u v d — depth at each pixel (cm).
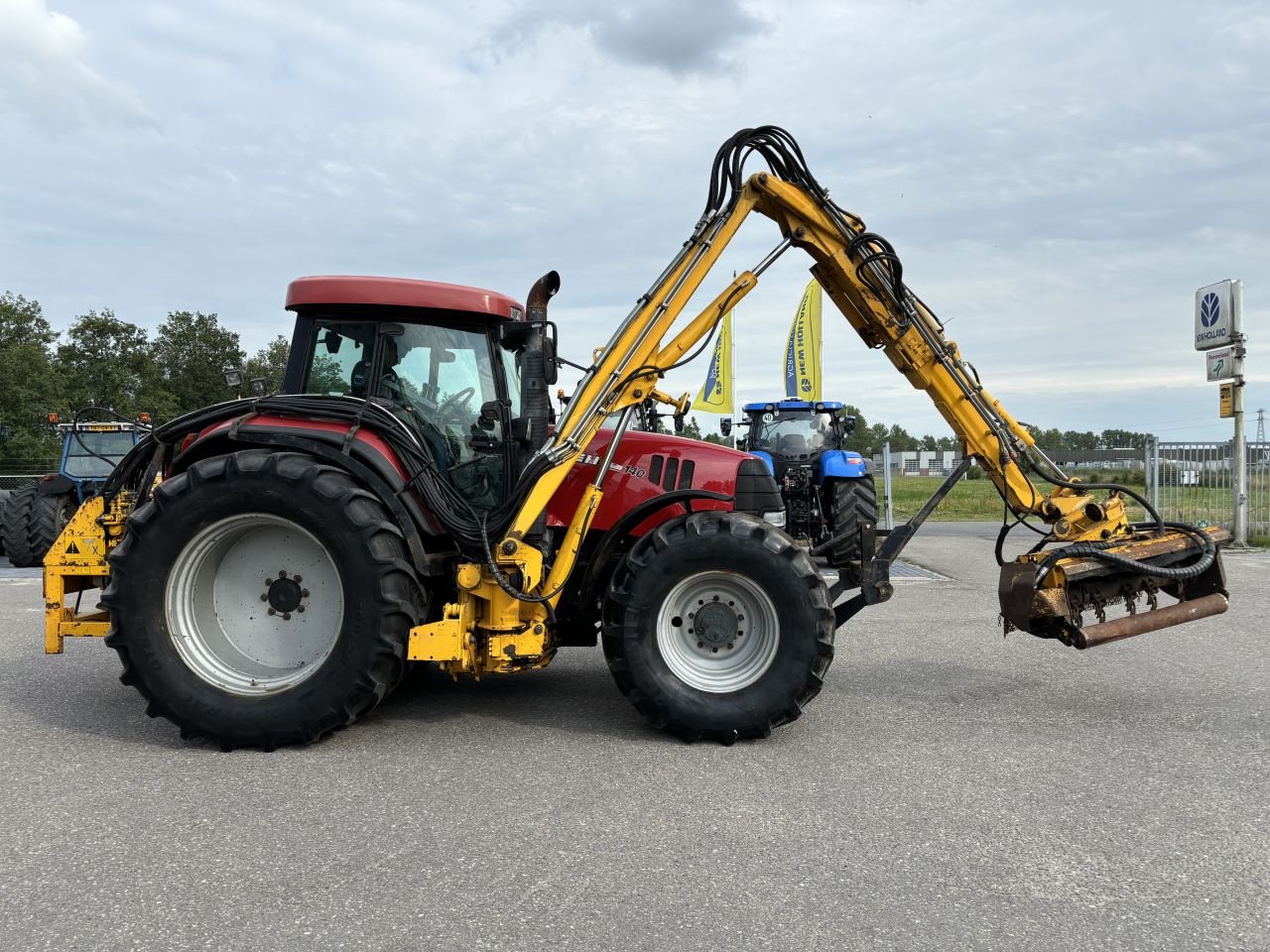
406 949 227
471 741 409
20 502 1122
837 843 293
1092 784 348
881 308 478
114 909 247
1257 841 294
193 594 408
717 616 416
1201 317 1303
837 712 453
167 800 332
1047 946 229
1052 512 472
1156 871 272
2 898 254
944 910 247
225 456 404
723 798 334
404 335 456
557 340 433
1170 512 1410
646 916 244
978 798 333
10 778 356
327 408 416
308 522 393
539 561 411
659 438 480
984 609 767
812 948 228
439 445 459
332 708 391
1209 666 547
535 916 244
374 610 390
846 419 1239
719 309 457
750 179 453
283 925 239
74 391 4094
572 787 346
